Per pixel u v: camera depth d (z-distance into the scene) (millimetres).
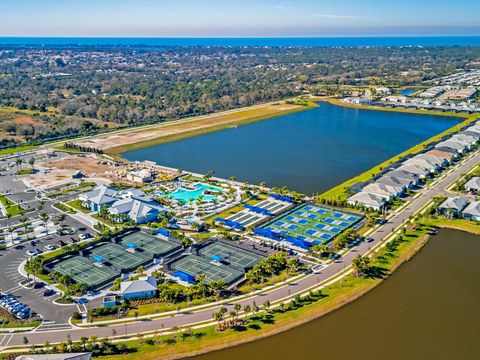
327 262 164750
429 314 136375
